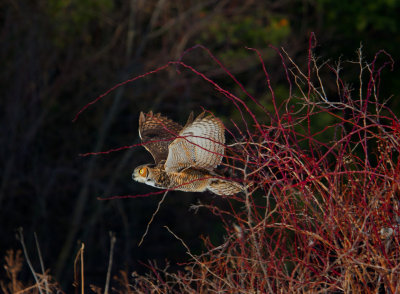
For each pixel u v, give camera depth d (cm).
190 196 1496
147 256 1510
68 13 1543
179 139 544
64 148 1568
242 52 1565
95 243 1535
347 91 419
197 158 550
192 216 1479
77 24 1566
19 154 1496
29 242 1486
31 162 1537
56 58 1559
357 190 406
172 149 559
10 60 1521
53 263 1497
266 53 1525
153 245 1518
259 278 412
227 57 1534
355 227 389
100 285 1448
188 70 1559
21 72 1505
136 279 490
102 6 1575
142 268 1486
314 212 386
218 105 1522
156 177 583
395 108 1396
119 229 1558
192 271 438
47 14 1530
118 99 1550
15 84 1503
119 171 1515
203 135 537
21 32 1530
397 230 382
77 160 1566
